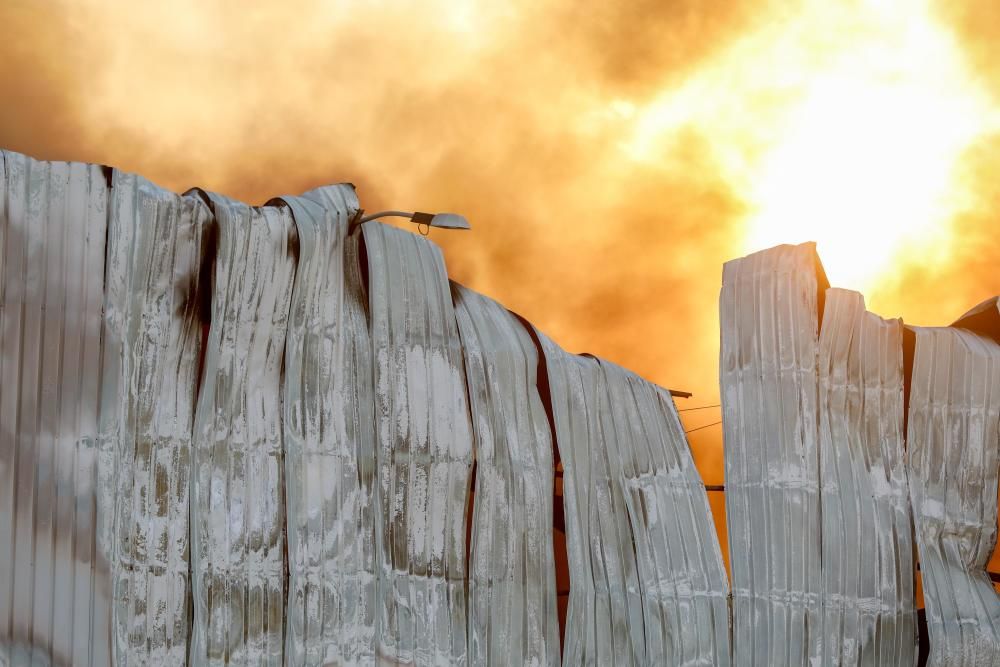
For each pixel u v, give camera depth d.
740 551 18.84
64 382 13.80
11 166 14.09
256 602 14.56
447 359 17.22
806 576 18.45
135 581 13.73
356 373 16.31
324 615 14.99
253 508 14.88
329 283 16.45
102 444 13.84
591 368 18.98
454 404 17.00
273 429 15.35
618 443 18.75
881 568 18.78
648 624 17.77
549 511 17.44
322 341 16.12
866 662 18.34
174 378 14.78
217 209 15.49
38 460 13.45
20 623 12.93
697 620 18.17
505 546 16.83
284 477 15.25
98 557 13.50
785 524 18.67
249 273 15.59
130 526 13.86
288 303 15.90
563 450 17.98
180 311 14.96
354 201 17.19
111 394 14.05
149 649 13.67
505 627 16.52
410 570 15.93
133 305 14.52
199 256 15.30
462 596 16.28
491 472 17.00
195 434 14.73
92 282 14.25
